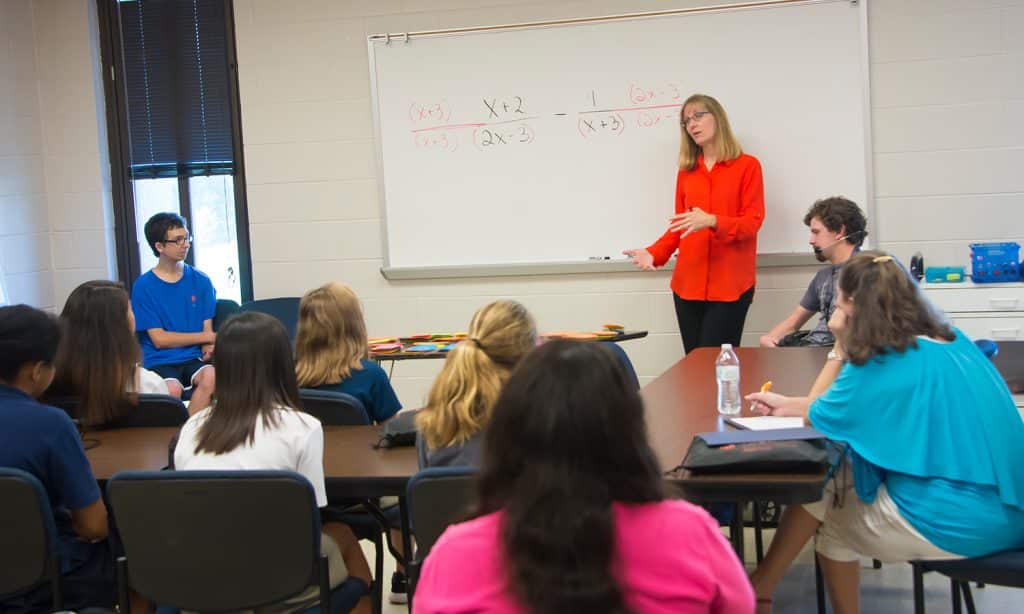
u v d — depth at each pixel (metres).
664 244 4.64
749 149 4.90
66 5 5.55
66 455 2.18
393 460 2.33
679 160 4.68
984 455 2.17
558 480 1.14
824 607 2.77
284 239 5.49
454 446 2.04
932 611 2.95
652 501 1.18
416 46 5.20
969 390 2.20
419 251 5.33
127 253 5.71
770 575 2.55
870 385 2.22
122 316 2.83
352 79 5.33
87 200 5.64
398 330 5.44
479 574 1.17
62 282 5.66
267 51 5.40
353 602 2.27
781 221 4.90
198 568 2.01
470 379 2.03
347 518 2.84
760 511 3.39
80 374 2.76
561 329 5.25
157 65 5.60
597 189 5.09
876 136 4.80
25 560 2.14
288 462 2.15
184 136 5.61
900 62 4.75
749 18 4.84
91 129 5.60
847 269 2.32
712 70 4.90
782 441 2.10
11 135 5.42
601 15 5.03
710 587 1.18
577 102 5.07
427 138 5.25
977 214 4.74
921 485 2.20
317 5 5.33
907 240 4.82
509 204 5.20
